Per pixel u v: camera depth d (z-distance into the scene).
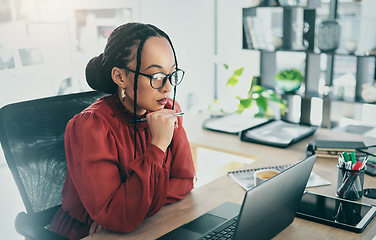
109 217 1.12
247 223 0.91
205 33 3.88
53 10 2.62
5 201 2.52
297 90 3.11
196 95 3.85
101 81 1.22
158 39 1.15
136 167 1.14
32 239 1.16
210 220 1.18
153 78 1.14
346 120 3.71
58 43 2.68
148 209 1.17
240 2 3.90
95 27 2.88
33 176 1.31
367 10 3.28
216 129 2.19
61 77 2.73
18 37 2.47
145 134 1.30
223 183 1.47
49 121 1.38
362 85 2.87
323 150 1.71
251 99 2.61
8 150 1.27
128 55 1.14
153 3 3.27
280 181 0.96
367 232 1.12
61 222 1.30
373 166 1.54
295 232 1.12
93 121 1.19
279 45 3.04
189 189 1.38
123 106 1.25
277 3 2.95
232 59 3.95
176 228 1.14
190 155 1.43
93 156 1.15
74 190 1.27
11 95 2.49
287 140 1.94
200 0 3.74
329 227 1.15
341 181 1.34
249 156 1.83
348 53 2.80
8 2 2.39
